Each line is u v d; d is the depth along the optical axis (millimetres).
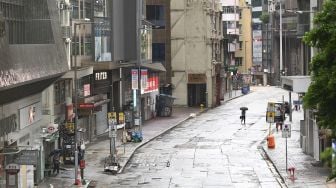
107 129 84125
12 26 47062
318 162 58719
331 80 35188
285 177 52781
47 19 55406
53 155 56125
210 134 84125
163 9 122688
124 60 88875
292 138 78688
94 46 78438
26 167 47281
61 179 53094
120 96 90625
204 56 125062
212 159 64188
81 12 74188
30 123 53094
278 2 171750
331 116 35969
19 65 45656
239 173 56344
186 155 66812
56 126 58750
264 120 100812
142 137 78625
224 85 153500
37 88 54188
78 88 71125
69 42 67625
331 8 36094
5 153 42125
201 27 124625
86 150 68875
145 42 98812
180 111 116750
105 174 56031
